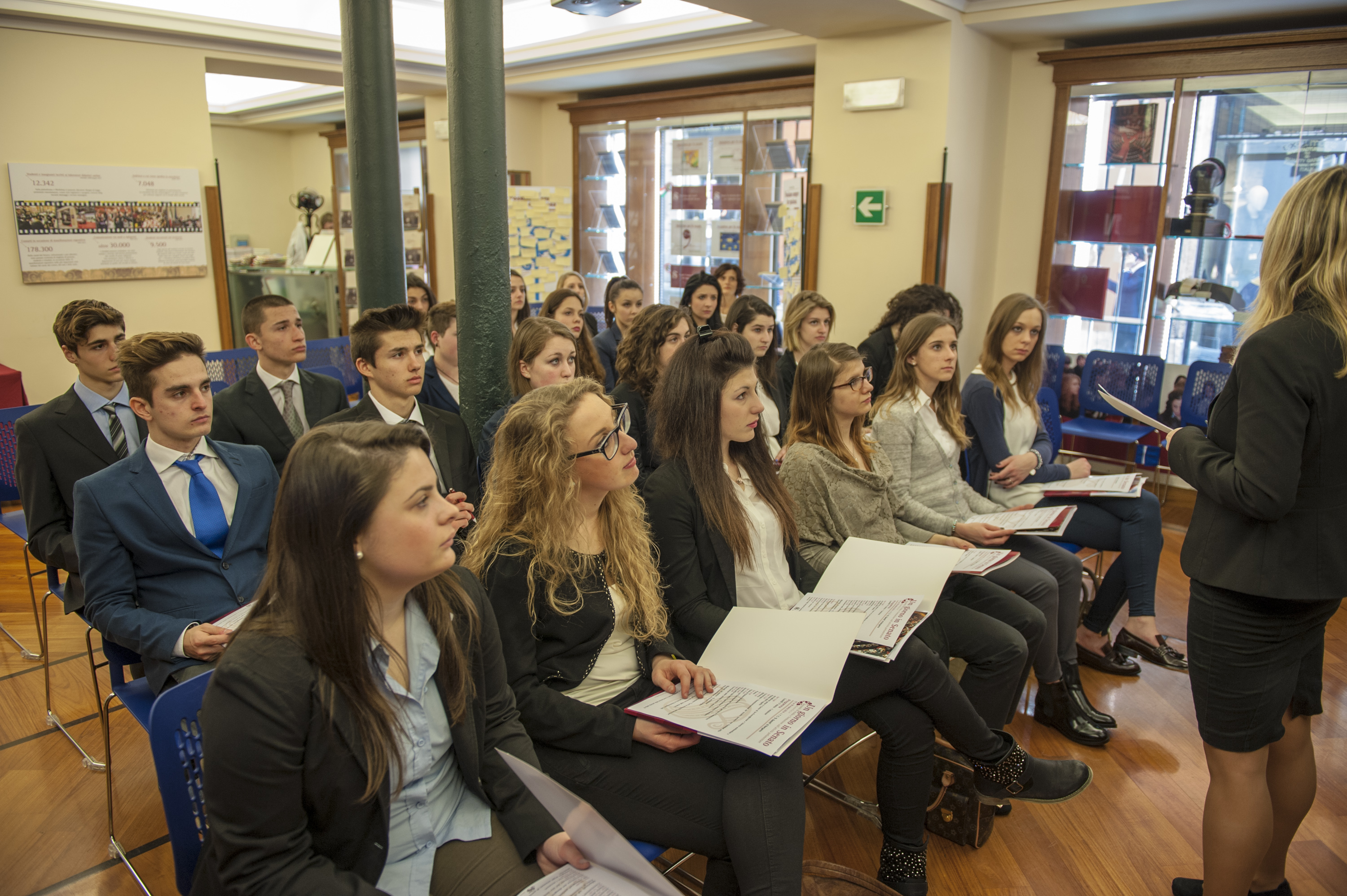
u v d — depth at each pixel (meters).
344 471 1.19
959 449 3.03
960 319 4.44
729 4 4.63
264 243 12.05
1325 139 4.58
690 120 6.87
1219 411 1.73
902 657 1.95
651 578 1.86
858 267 5.62
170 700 1.40
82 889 2.10
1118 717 2.92
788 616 1.89
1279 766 1.90
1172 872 2.18
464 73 2.39
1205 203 4.98
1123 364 5.21
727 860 1.67
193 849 1.43
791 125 6.32
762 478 2.22
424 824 1.35
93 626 2.05
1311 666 1.80
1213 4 4.48
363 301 3.48
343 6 3.24
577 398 1.72
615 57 6.69
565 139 8.23
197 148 6.04
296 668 1.19
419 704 1.35
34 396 5.62
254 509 2.27
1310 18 4.68
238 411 3.06
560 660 1.73
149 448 2.15
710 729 1.53
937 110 5.09
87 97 5.57
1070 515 2.72
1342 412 1.56
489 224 2.49
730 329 3.74
